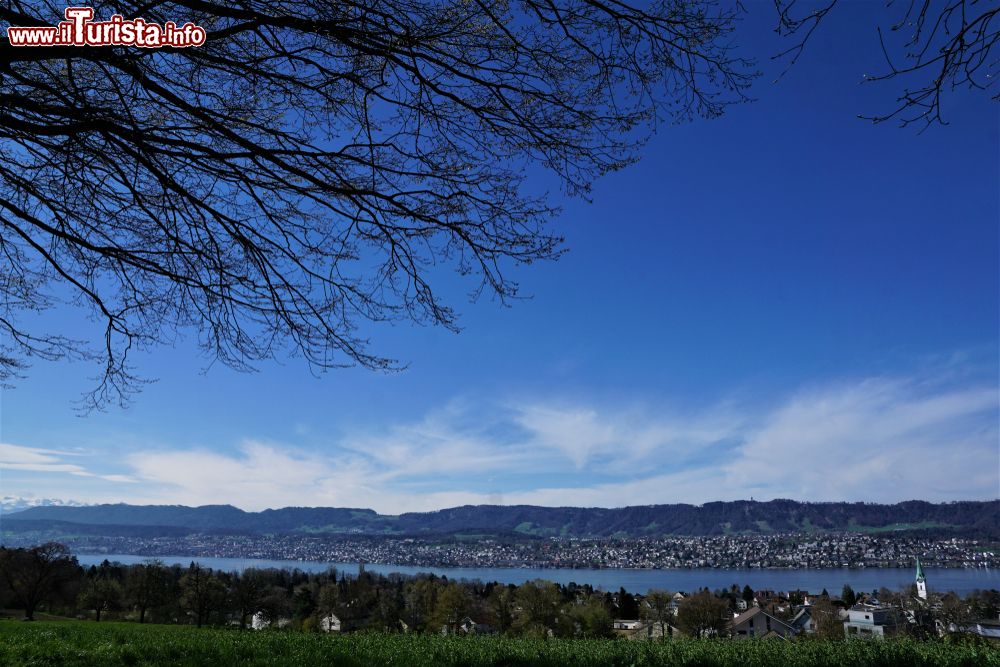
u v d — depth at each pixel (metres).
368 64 5.15
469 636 10.03
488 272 5.86
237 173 5.43
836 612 52.19
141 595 55.19
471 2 4.80
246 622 62.47
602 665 6.77
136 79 4.53
